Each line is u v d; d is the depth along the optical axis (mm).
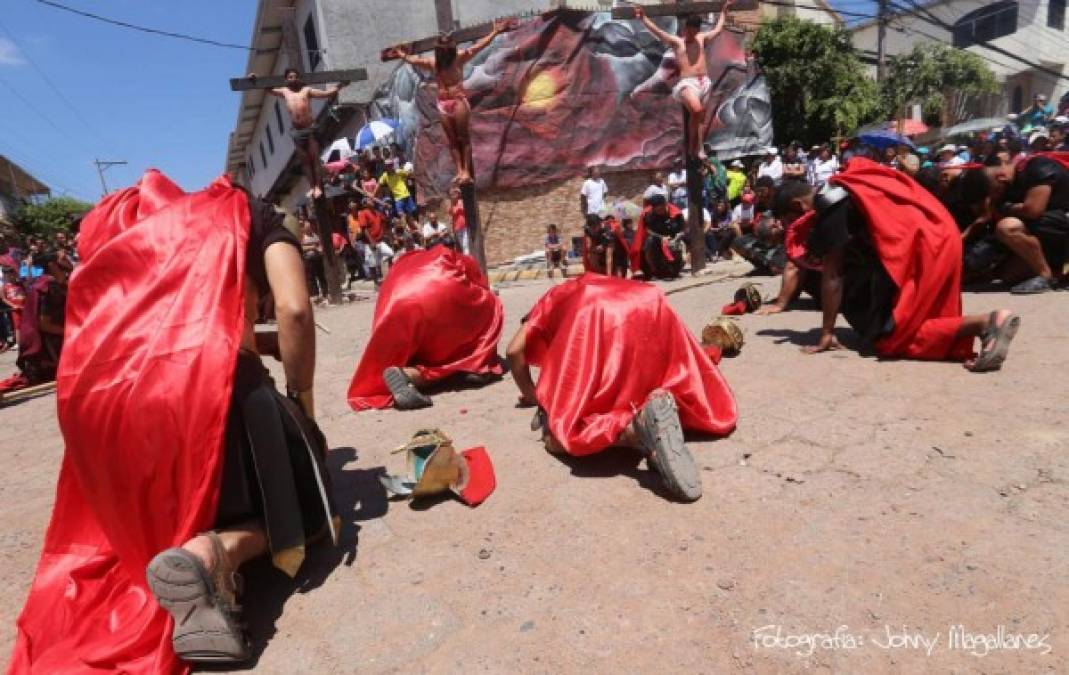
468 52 9336
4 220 38344
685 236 12344
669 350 3535
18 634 2398
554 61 14781
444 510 3131
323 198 11016
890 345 4547
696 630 2125
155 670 2111
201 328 2330
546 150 15008
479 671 2053
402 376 4781
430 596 2467
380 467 3764
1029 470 2842
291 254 2572
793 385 4273
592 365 3371
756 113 16828
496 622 2279
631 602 2297
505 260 15102
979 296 6227
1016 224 6031
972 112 29609
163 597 2082
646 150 15547
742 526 2682
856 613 2115
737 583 2328
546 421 3537
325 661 2182
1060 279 6207
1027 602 2070
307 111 10641
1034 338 4656
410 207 15367
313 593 2570
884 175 4672
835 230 4535
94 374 2301
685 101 9828
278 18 18438
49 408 6551
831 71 20344
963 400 3689
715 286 8711
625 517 2855
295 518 2484
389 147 15250
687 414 3512
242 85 10461
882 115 23781
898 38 33906
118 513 2352
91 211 2713
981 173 6145
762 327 6012
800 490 2906
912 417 3541
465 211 9914
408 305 4945
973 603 2098
